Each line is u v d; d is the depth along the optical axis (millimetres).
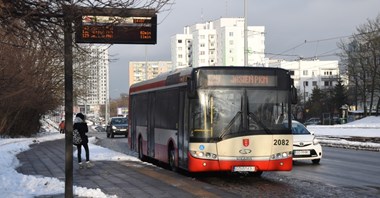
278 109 14078
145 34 8078
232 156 13656
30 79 15930
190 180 13914
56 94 40125
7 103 27047
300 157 19391
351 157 22641
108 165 17875
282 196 11680
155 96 18422
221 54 107250
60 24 6789
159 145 17656
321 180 14586
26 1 6402
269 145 13836
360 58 70688
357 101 87000
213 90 13852
